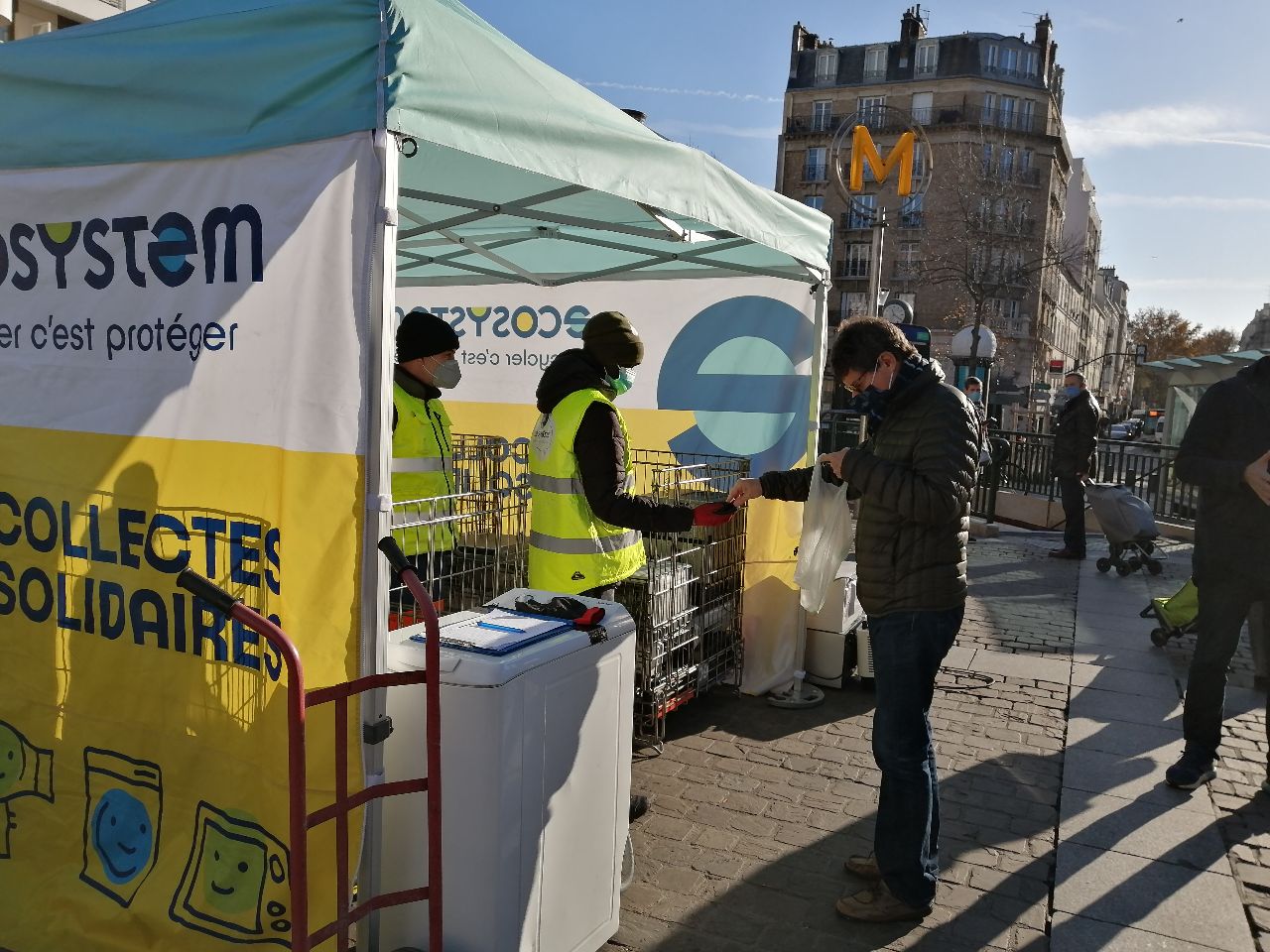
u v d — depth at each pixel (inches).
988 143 1887.3
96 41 103.7
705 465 204.7
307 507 92.4
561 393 132.0
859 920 121.8
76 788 111.3
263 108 92.0
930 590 114.9
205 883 100.7
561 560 132.5
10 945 110.6
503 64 100.5
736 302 227.6
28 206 110.3
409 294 289.3
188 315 99.7
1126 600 315.3
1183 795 160.4
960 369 661.9
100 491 107.3
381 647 91.3
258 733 97.0
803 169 2269.9
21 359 113.1
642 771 166.9
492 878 92.9
